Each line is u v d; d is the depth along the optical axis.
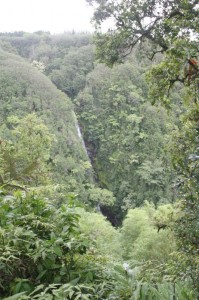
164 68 5.03
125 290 1.62
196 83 4.64
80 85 63.75
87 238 1.99
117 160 45.78
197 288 2.18
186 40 4.30
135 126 46.44
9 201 2.10
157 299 1.58
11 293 1.64
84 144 50.28
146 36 7.12
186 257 2.83
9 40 85.94
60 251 1.68
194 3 4.92
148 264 2.35
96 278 1.81
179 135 3.98
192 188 3.20
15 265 1.70
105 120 51.88
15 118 26.36
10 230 1.78
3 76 40.56
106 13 7.48
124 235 16.44
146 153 43.59
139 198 37.25
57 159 31.44
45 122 39.16
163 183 34.97
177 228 3.34
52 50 78.38
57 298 1.47
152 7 6.68
